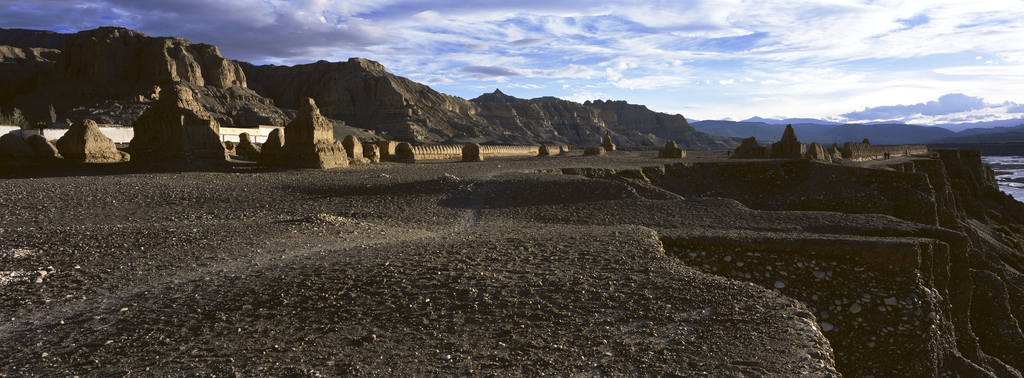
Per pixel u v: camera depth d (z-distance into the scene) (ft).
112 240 39.01
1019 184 388.98
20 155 103.40
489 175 85.61
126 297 26.16
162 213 55.57
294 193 69.92
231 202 63.00
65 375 17.29
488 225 50.37
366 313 22.59
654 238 37.24
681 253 36.22
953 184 175.52
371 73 606.96
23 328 22.00
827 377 16.58
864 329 30.63
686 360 17.84
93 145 112.06
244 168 113.50
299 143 114.01
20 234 40.52
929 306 31.30
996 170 533.14
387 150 160.76
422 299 24.17
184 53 426.10
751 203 101.04
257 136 210.59
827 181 100.68
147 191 66.90
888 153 221.05
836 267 34.19
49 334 21.15
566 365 17.46
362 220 52.80
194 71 428.15
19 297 26.21
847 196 95.14
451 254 33.22
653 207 56.24
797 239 35.86
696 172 110.63
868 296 32.14
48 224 47.47
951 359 34.01
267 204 62.28
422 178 81.76
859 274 33.55
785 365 17.44
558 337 19.86
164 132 119.14
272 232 42.98
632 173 99.96
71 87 399.24
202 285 27.27
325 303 23.90
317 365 17.63
